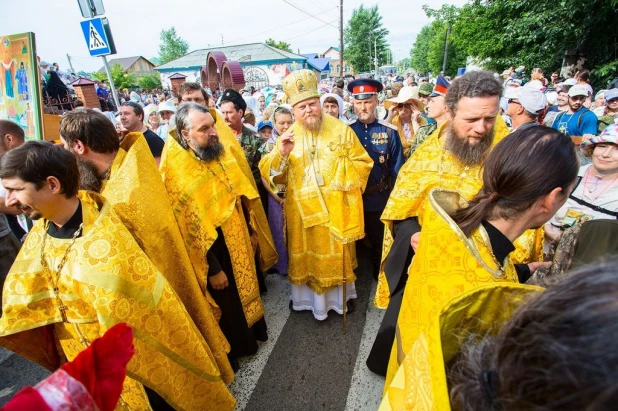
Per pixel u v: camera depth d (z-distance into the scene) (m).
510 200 0.92
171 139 2.00
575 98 4.07
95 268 1.24
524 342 0.43
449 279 1.00
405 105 4.15
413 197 1.78
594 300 0.39
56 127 3.69
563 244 1.52
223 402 1.72
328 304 2.70
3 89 3.38
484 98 1.53
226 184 2.07
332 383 2.15
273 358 2.37
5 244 2.67
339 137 2.40
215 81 14.34
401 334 1.19
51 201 1.20
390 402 0.69
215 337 1.90
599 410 0.35
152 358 1.36
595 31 9.88
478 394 0.54
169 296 1.42
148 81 37.34
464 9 14.62
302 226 2.51
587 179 1.92
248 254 2.27
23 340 1.41
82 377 0.65
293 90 2.34
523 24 11.05
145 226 1.57
